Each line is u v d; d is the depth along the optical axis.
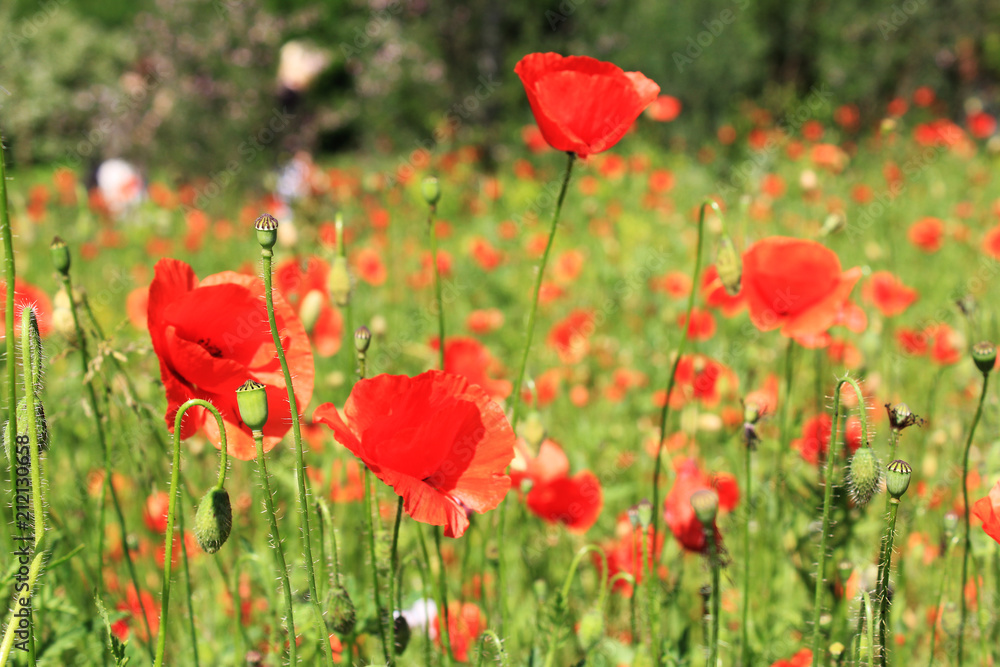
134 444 2.21
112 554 2.78
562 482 2.56
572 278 6.25
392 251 7.70
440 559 1.93
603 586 1.96
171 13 13.55
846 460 2.33
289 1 14.16
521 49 13.98
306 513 1.41
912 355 4.10
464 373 2.75
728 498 2.72
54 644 2.03
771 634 2.46
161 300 1.52
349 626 1.75
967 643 2.43
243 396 1.34
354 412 1.43
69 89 16.77
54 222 8.63
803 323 2.42
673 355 4.30
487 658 2.24
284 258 4.22
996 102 15.88
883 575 1.58
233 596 2.10
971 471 2.85
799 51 15.66
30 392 1.34
